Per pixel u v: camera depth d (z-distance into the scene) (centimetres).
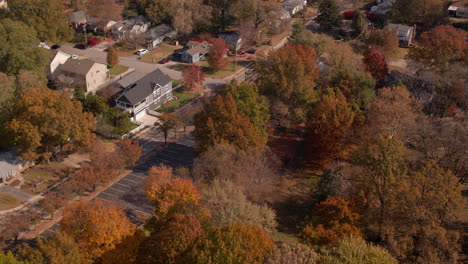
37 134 6769
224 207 5100
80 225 4762
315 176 7031
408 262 4731
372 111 7138
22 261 4041
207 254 4159
